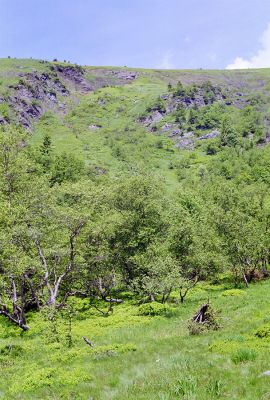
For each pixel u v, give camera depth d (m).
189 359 14.60
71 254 37.38
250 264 50.28
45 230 37.50
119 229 47.81
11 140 42.16
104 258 42.72
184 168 188.88
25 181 42.06
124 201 51.12
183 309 33.59
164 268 36.34
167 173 184.62
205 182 144.25
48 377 15.76
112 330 28.00
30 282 35.84
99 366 16.66
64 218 36.44
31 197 39.09
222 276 55.91
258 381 10.87
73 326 31.05
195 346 18.23
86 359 19.00
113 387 13.02
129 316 32.97
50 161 110.56
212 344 17.02
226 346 16.19
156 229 49.88
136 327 28.14
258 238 46.72
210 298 37.16
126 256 47.91
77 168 111.12
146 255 42.50
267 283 43.88
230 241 45.88
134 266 47.53
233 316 25.23
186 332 23.14
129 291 51.78
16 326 33.31
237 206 57.41
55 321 28.80
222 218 47.66
